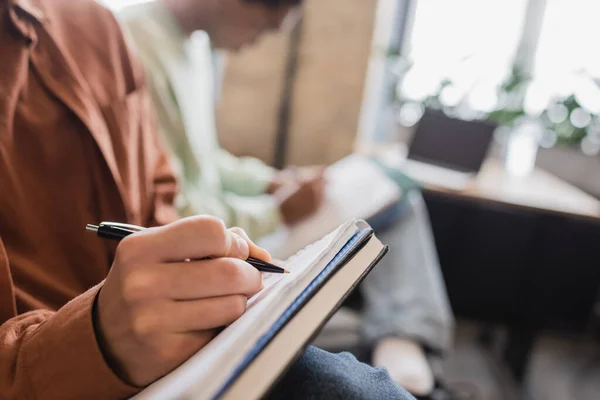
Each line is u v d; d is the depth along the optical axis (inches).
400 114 75.0
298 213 35.3
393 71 71.5
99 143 17.8
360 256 11.2
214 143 46.5
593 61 67.6
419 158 59.5
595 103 64.9
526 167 70.7
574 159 67.5
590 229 57.5
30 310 15.0
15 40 16.6
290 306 9.6
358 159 45.5
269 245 33.0
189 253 9.9
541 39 73.3
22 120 16.4
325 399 10.4
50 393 10.4
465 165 57.8
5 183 15.5
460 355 60.4
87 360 10.1
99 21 20.6
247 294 10.7
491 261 60.2
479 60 72.1
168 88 31.0
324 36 58.2
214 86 62.1
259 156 63.8
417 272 40.1
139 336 9.6
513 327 63.1
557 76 68.2
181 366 10.0
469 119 58.7
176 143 31.6
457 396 51.5
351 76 59.4
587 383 56.6
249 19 33.3
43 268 16.5
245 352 8.8
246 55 59.7
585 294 60.5
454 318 64.9
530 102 68.2
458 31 74.4
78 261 17.8
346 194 38.0
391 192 39.4
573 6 69.2
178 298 9.8
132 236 9.9
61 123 17.3
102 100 19.6
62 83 17.7
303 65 59.6
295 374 10.8
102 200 18.3
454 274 60.9
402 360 35.2
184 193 30.0
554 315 62.1
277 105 61.5
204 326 10.0
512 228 58.6
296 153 63.1
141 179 21.0
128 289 9.5
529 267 60.0
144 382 10.3
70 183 17.6
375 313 38.8
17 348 11.5
